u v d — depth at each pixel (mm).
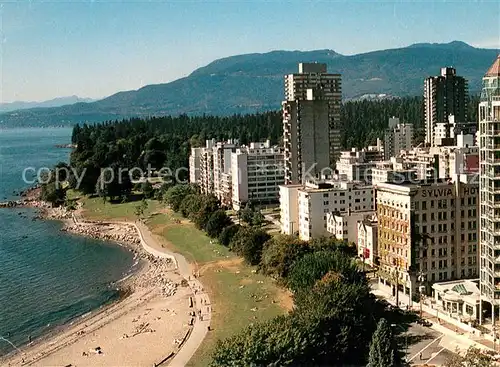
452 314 186625
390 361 136375
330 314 156250
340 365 151375
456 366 131250
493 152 164750
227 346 143750
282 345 140375
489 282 170125
